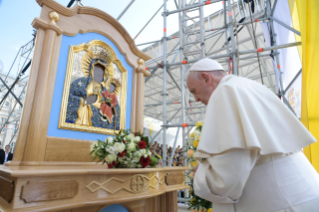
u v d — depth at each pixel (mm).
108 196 1221
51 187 991
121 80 2197
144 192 1418
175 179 1795
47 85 1539
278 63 3758
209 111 750
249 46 5875
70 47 1752
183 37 4258
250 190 724
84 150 1717
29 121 1431
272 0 3760
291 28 2881
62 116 1617
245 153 650
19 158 1363
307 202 685
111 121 1995
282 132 735
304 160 805
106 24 2102
